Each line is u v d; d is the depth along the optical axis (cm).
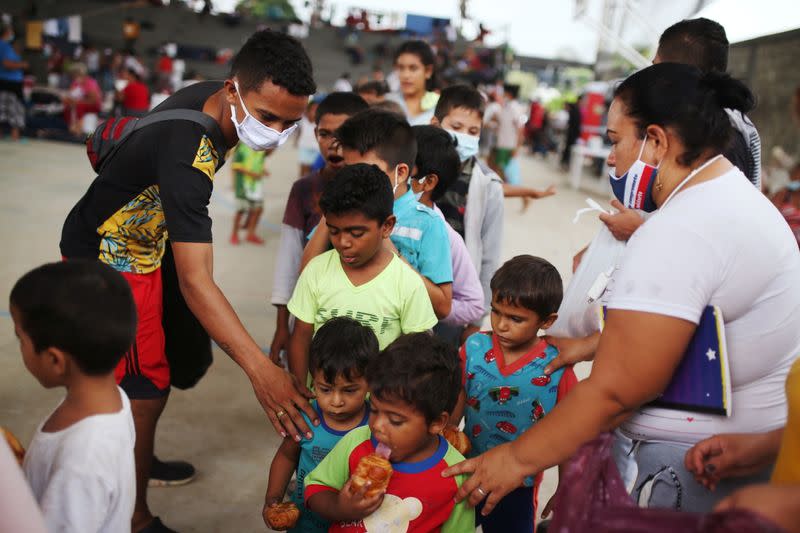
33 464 154
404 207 250
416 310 222
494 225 341
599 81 1603
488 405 221
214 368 419
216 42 2908
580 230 916
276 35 216
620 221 237
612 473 146
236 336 208
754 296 161
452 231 275
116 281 158
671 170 171
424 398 174
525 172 1562
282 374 209
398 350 179
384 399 175
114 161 223
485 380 221
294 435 208
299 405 208
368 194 201
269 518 196
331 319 205
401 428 176
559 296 211
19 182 921
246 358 207
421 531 186
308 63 217
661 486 178
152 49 2655
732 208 159
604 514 126
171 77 2188
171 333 268
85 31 2744
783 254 162
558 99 3156
